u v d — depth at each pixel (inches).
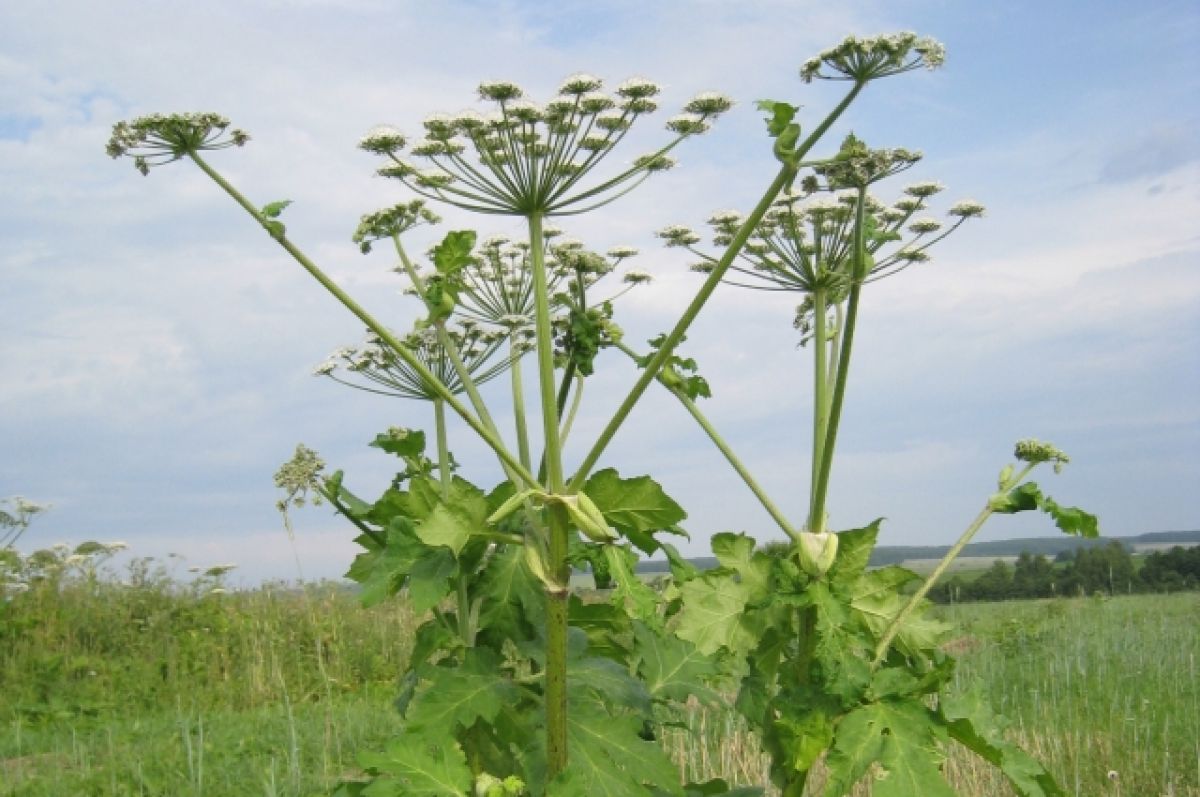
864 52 65.4
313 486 80.4
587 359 77.9
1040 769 67.7
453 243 76.1
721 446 78.1
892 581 74.7
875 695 68.2
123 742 181.3
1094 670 234.4
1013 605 391.9
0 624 258.8
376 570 70.2
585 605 79.3
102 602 291.6
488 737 75.1
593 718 67.4
